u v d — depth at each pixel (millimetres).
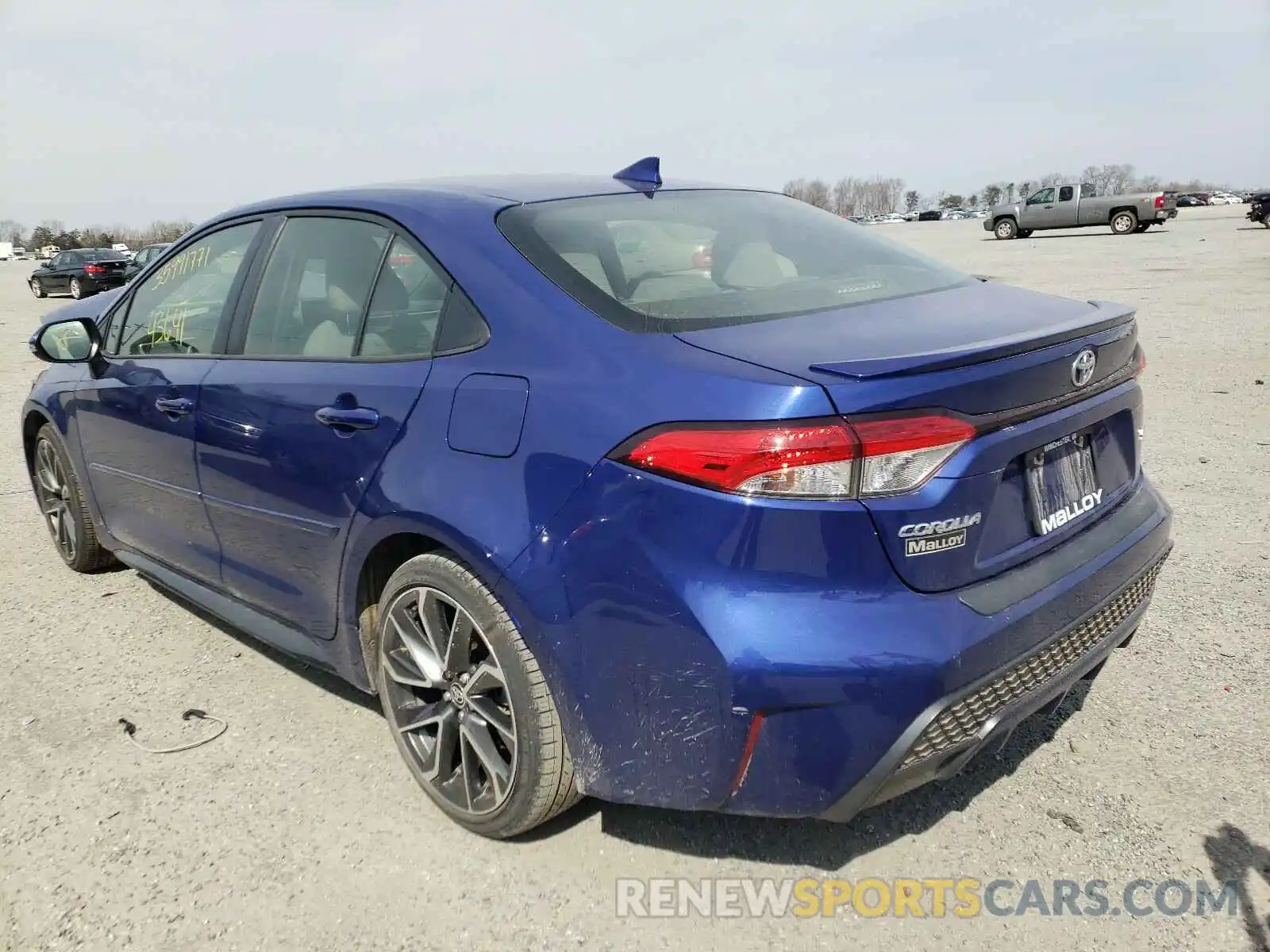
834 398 1953
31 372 11250
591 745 2250
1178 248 23500
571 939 2229
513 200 2828
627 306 2359
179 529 3611
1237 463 5633
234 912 2336
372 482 2609
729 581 1995
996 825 2572
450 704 2602
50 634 3900
